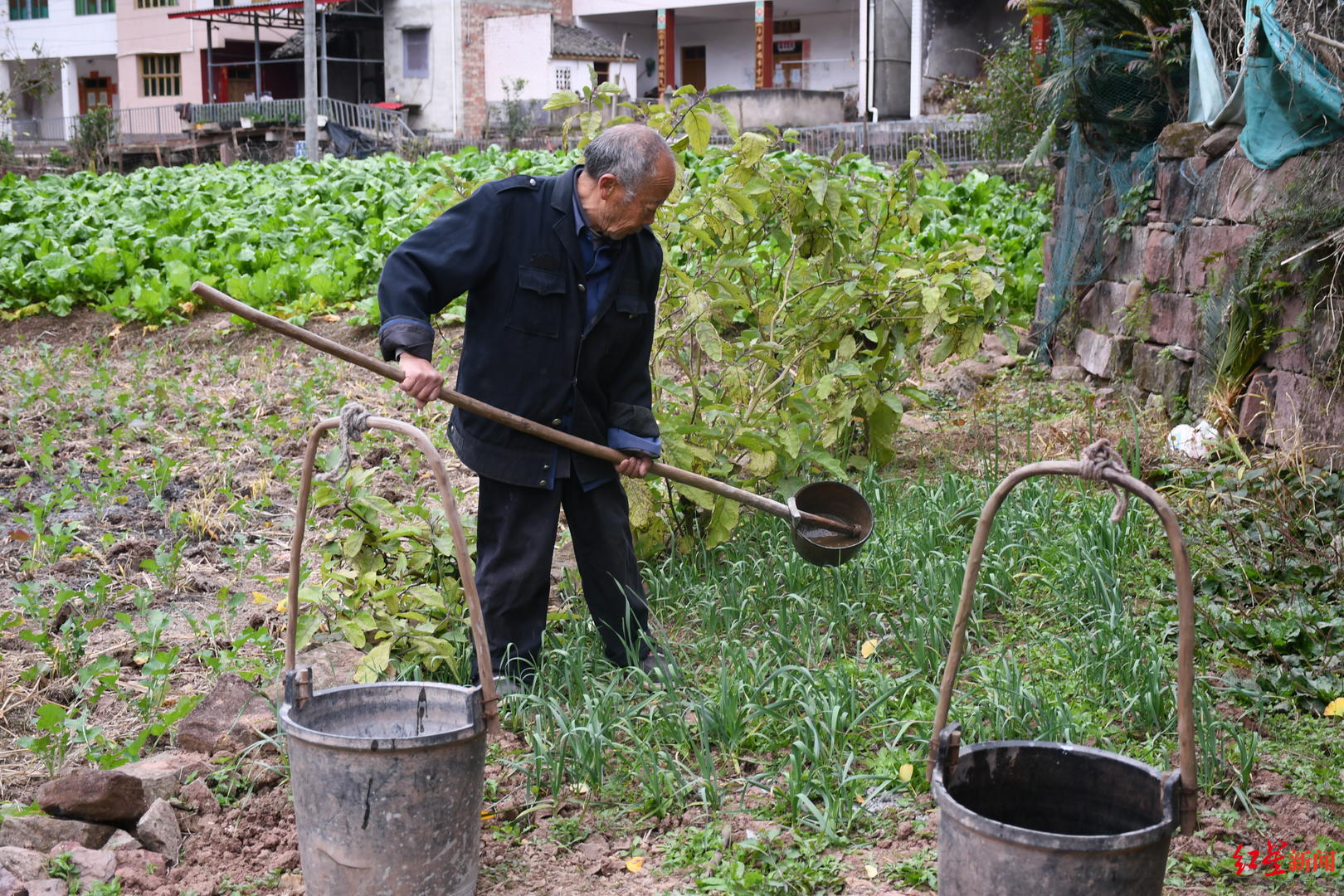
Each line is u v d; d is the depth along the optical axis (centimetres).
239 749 361
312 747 269
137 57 4706
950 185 1436
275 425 779
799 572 487
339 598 423
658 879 306
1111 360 827
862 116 3139
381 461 716
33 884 283
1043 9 882
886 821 330
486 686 279
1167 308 763
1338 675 406
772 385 572
